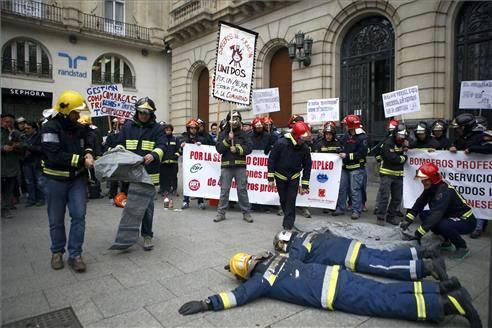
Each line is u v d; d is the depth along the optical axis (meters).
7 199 6.52
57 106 3.80
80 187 4.03
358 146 6.51
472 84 6.52
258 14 14.29
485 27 9.01
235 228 5.66
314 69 12.35
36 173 7.64
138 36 21.95
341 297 2.94
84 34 19.92
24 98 18.95
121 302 3.15
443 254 4.47
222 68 6.17
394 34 10.63
